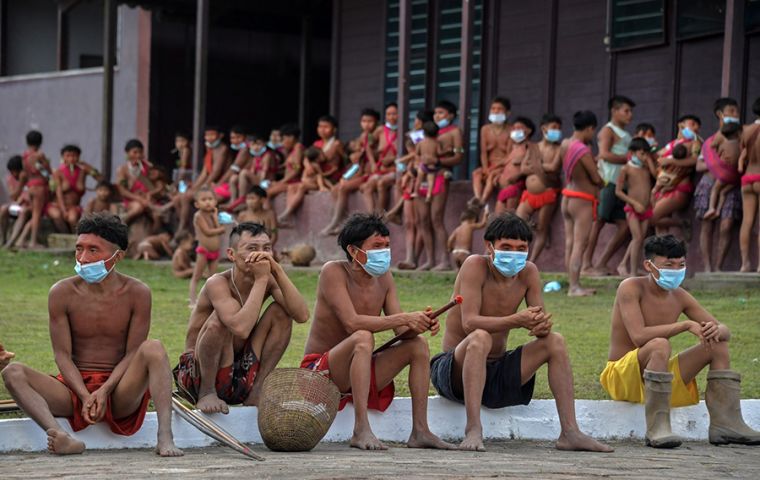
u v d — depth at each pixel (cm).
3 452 1007
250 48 3912
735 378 1138
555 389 1087
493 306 1136
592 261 2288
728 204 2069
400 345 1087
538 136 2938
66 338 1034
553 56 2911
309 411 1005
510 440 1139
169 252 3031
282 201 2909
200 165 3123
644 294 1184
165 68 3844
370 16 3353
